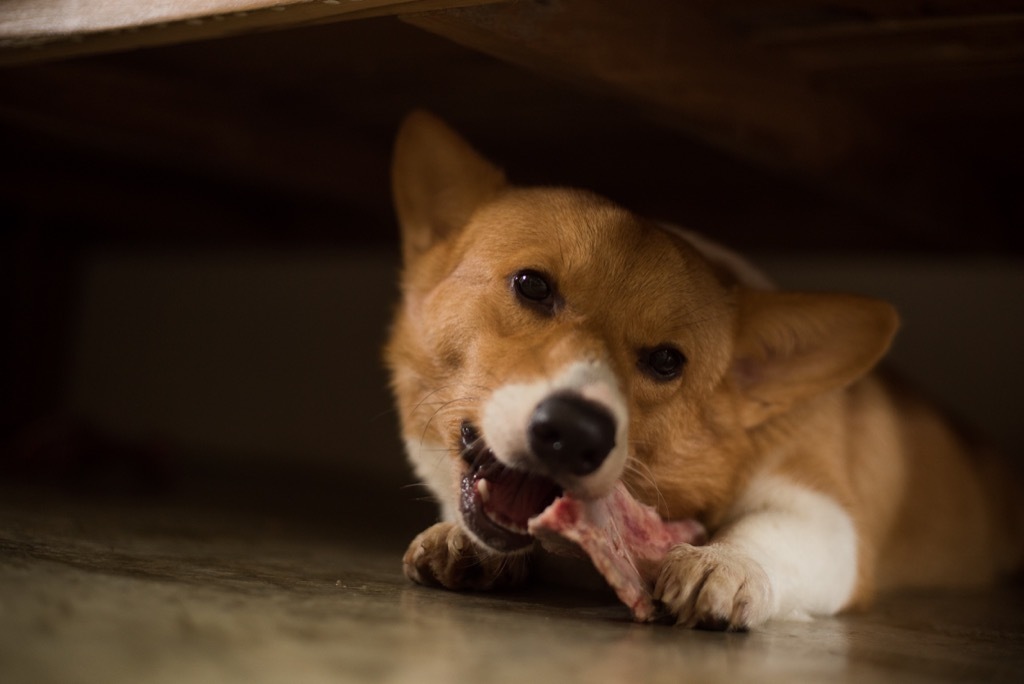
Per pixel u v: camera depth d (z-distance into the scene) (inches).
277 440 68.5
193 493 50.2
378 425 64.9
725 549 33.5
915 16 36.6
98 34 35.9
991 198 50.2
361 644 27.0
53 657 25.3
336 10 33.3
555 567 36.1
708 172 51.5
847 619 35.2
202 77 45.8
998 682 28.9
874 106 43.0
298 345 68.5
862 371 37.4
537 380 32.7
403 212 39.2
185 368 72.3
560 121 46.3
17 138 52.4
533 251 35.1
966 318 54.8
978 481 43.3
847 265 57.1
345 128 50.2
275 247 67.5
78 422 53.5
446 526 34.0
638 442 35.3
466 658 26.9
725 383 37.2
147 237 70.9
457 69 41.9
